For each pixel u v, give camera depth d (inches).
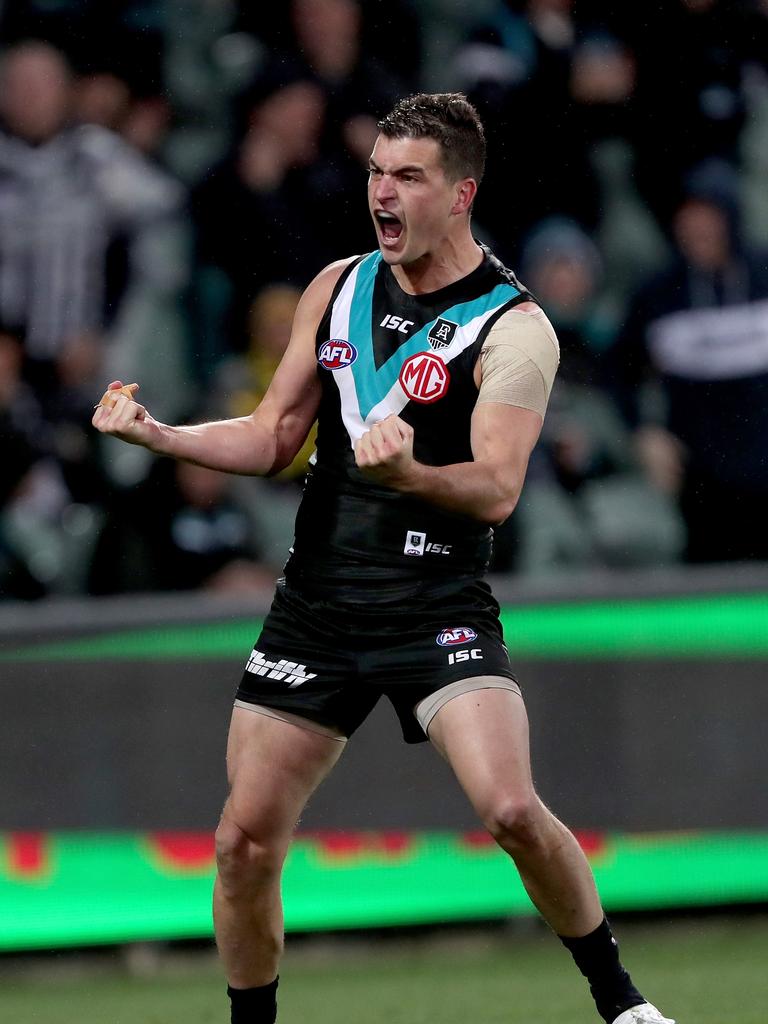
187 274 874.8
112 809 606.9
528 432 373.7
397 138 371.9
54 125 873.5
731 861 657.6
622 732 648.4
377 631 381.4
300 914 614.2
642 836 647.8
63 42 889.5
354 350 391.5
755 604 666.8
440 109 373.4
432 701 373.1
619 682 649.6
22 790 597.0
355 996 562.9
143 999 562.9
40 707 600.7
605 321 920.3
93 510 807.1
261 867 382.3
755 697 663.1
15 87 868.0
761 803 661.3
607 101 959.0
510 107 949.8
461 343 382.3
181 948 622.2
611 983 385.7
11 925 594.2
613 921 661.3
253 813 379.9
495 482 361.1
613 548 862.5
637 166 960.3
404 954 629.3
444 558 385.4
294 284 890.7
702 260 943.7
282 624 393.1
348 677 382.6
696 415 920.9
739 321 937.5
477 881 637.9
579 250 927.0
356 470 388.5
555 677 642.8
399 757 629.9
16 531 801.6
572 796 641.0
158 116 896.9
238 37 913.5
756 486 911.0
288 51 912.9
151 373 854.5
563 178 949.8
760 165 975.0
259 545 808.9
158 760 613.0
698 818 654.5
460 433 385.7
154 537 801.6
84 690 606.2
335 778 621.6
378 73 928.3
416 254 376.8
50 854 599.8
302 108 901.8
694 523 898.1
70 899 601.6
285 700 383.2
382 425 336.8
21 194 861.2
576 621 646.5
